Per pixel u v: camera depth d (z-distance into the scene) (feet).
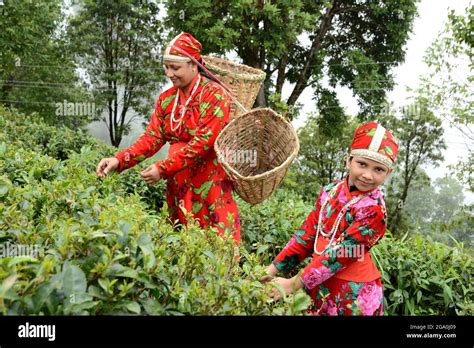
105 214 6.83
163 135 13.17
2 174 11.22
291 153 12.17
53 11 75.87
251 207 14.43
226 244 8.21
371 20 75.36
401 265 12.12
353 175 8.36
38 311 4.86
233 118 13.89
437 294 11.98
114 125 100.37
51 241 6.89
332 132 80.07
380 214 8.36
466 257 12.64
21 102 88.63
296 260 9.44
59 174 12.02
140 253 6.00
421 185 88.58
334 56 77.77
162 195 17.06
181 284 6.35
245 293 6.16
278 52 57.77
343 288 8.57
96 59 98.78
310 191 92.94
